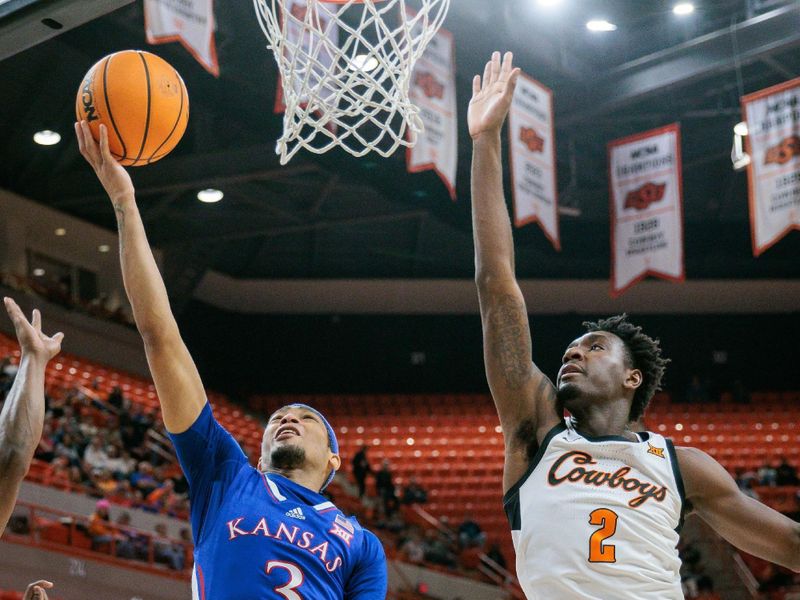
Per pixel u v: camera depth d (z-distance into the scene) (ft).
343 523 12.21
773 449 76.69
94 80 13.11
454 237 82.38
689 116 65.67
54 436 49.19
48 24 17.10
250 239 80.69
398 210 73.41
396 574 53.31
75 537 41.68
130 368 72.69
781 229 46.68
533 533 10.80
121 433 54.44
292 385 85.92
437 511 67.67
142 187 64.08
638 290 85.97
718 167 75.31
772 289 85.92
